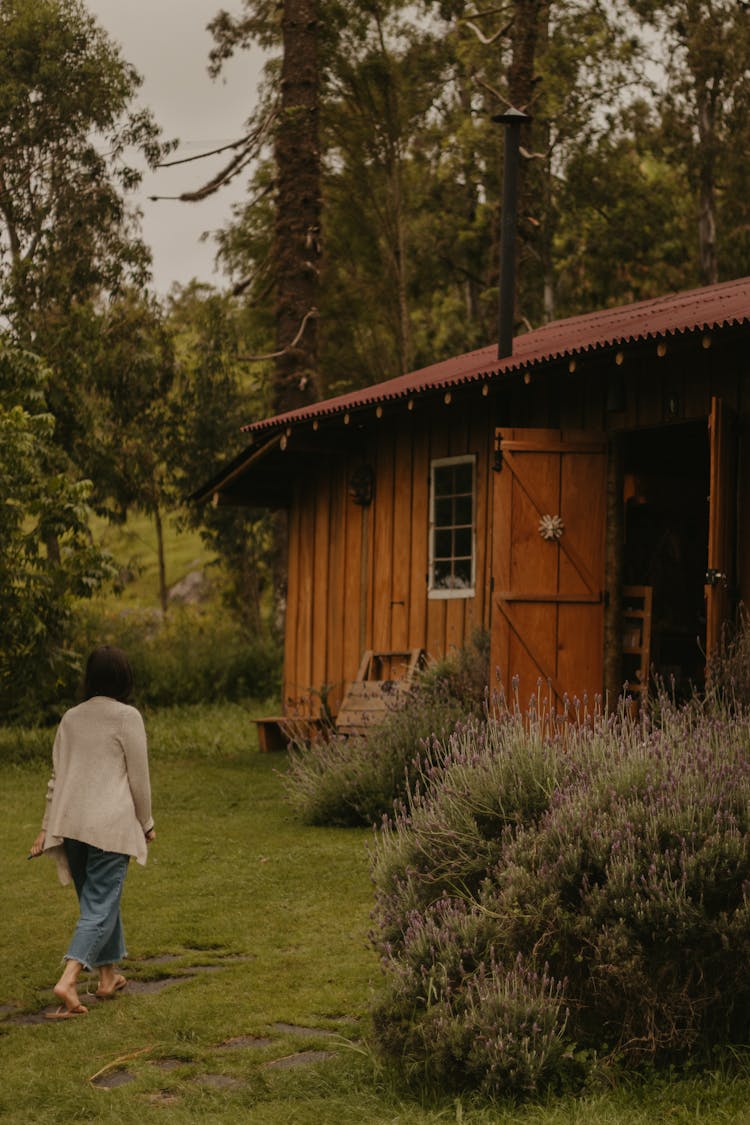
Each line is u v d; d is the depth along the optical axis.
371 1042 4.86
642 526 14.23
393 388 13.45
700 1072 4.50
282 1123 4.30
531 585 10.97
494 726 6.11
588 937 4.70
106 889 5.82
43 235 27.33
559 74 35.44
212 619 28.16
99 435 28.41
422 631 13.72
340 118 29.41
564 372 10.90
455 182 37.59
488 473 12.86
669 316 10.85
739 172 36.75
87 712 5.98
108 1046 5.20
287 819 10.59
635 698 11.38
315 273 22.22
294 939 6.71
